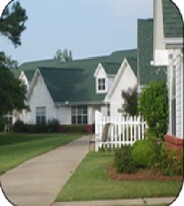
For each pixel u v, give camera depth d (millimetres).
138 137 25266
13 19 36344
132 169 15531
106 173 16125
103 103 53562
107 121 25562
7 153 25594
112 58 57125
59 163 20109
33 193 13656
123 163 15633
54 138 39562
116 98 49875
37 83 56250
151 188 13500
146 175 15094
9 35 37125
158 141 18953
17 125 52312
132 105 39125
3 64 38438
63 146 29547
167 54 21281
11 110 39688
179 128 16969
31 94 55875
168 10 13938
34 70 59125
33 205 12305
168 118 22031
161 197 12750
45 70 56688
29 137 42062
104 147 25000
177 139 16172
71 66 59469
